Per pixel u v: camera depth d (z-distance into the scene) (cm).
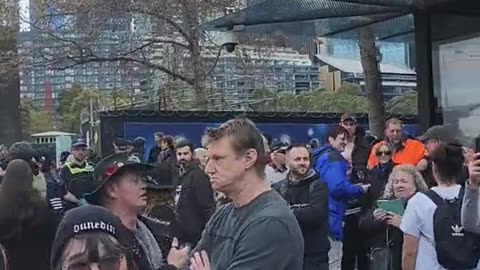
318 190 599
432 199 457
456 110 883
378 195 732
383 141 791
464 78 875
